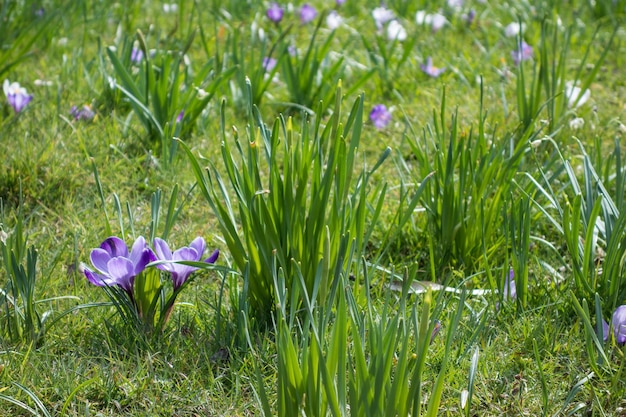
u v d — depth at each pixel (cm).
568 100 509
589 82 503
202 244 314
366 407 230
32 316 312
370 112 516
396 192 439
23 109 483
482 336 311
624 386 286
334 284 258
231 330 310
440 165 376
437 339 309
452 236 371
